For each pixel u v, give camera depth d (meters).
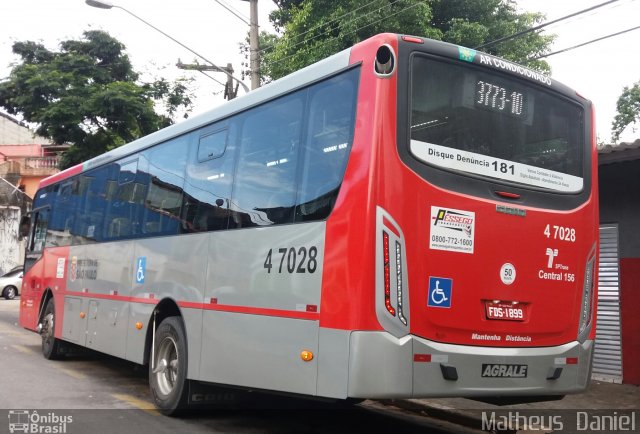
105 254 9.26
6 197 32.50
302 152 5.54
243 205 6.21
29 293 12.53
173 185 7.68
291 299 5.32
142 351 7.76
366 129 4.88
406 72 5.03
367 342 4.62
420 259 4.84
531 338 5.39
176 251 7.29
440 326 4.88
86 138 25.12
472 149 5.28
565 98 6.05
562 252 5.68
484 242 5.18
